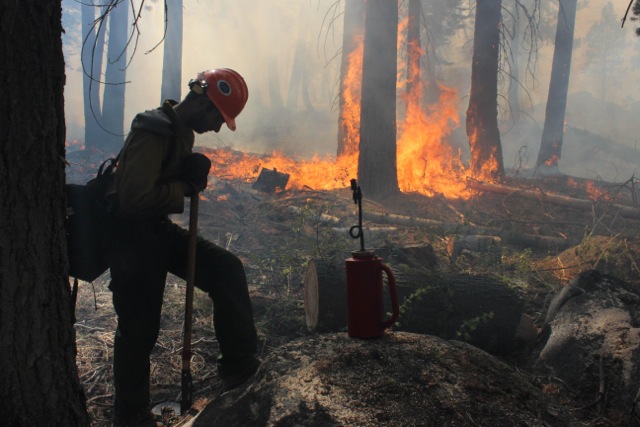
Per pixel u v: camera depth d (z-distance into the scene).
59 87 1.98
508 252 6.69
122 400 2.86
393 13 10.01
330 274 4.01
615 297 3.91
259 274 5.64
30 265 1.93
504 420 2.07
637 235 7.92
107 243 2.61
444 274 4.08
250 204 9.00
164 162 2.65
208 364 3.83
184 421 2.74
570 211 9.78
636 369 3.23
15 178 1.87
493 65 13.25
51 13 1.91
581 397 3.31
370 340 2.51
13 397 1.93
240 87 2.78
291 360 2.38
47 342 1.99
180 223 7.85
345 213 8.61
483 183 10.98
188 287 2.75
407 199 9.95
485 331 3.90
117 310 2.75
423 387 2.17
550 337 3.81
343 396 2.13
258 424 2.11
